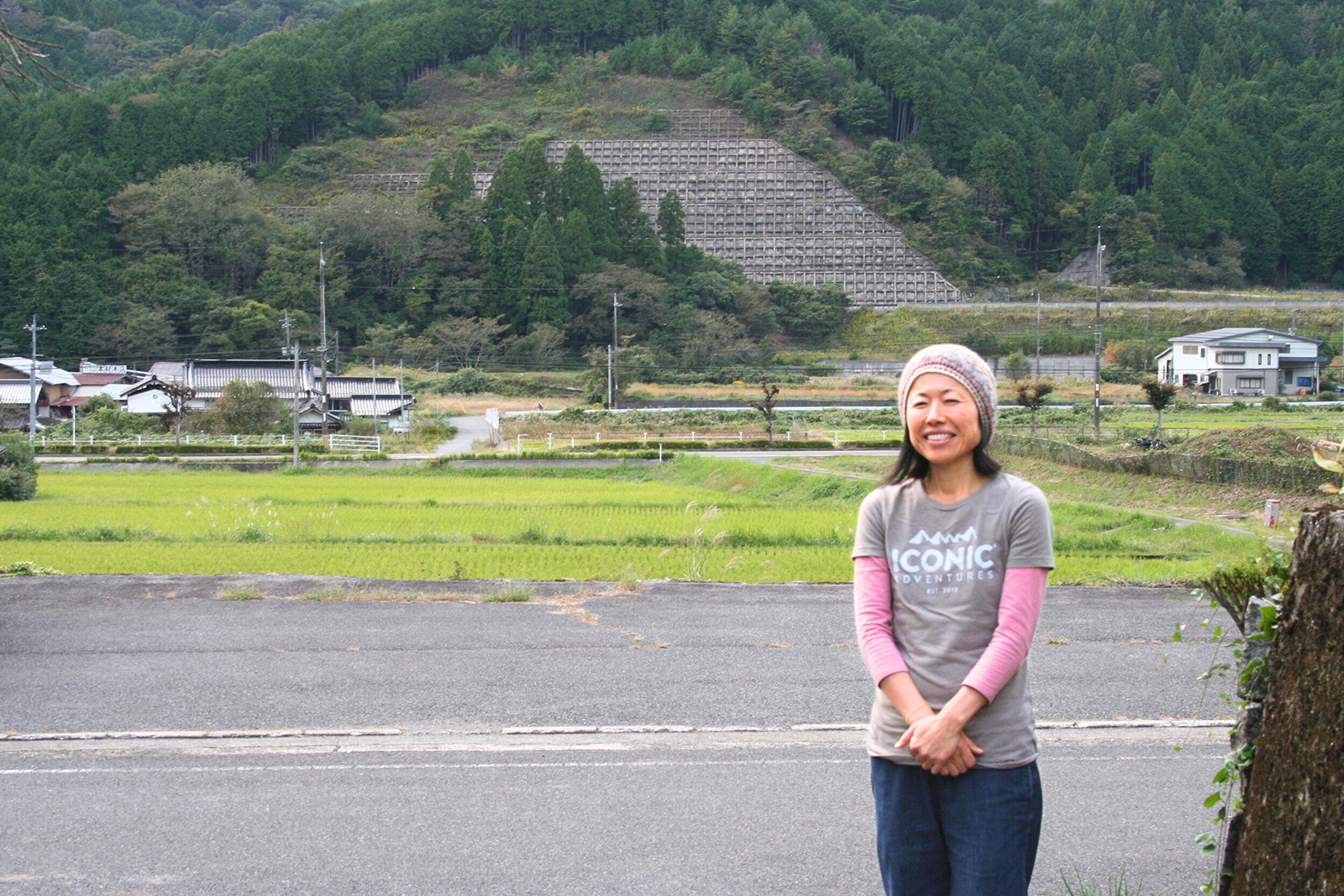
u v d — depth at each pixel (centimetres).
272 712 771
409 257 10912
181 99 12706
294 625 1055
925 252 12488
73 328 9231
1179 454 2536
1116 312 10406
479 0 17650
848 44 16238
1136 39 16850
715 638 1009
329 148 14025
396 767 660
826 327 10844
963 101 14362
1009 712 318
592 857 527
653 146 14012
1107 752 695
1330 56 16700
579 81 16025
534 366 9625
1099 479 2784
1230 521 2081
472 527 2089
